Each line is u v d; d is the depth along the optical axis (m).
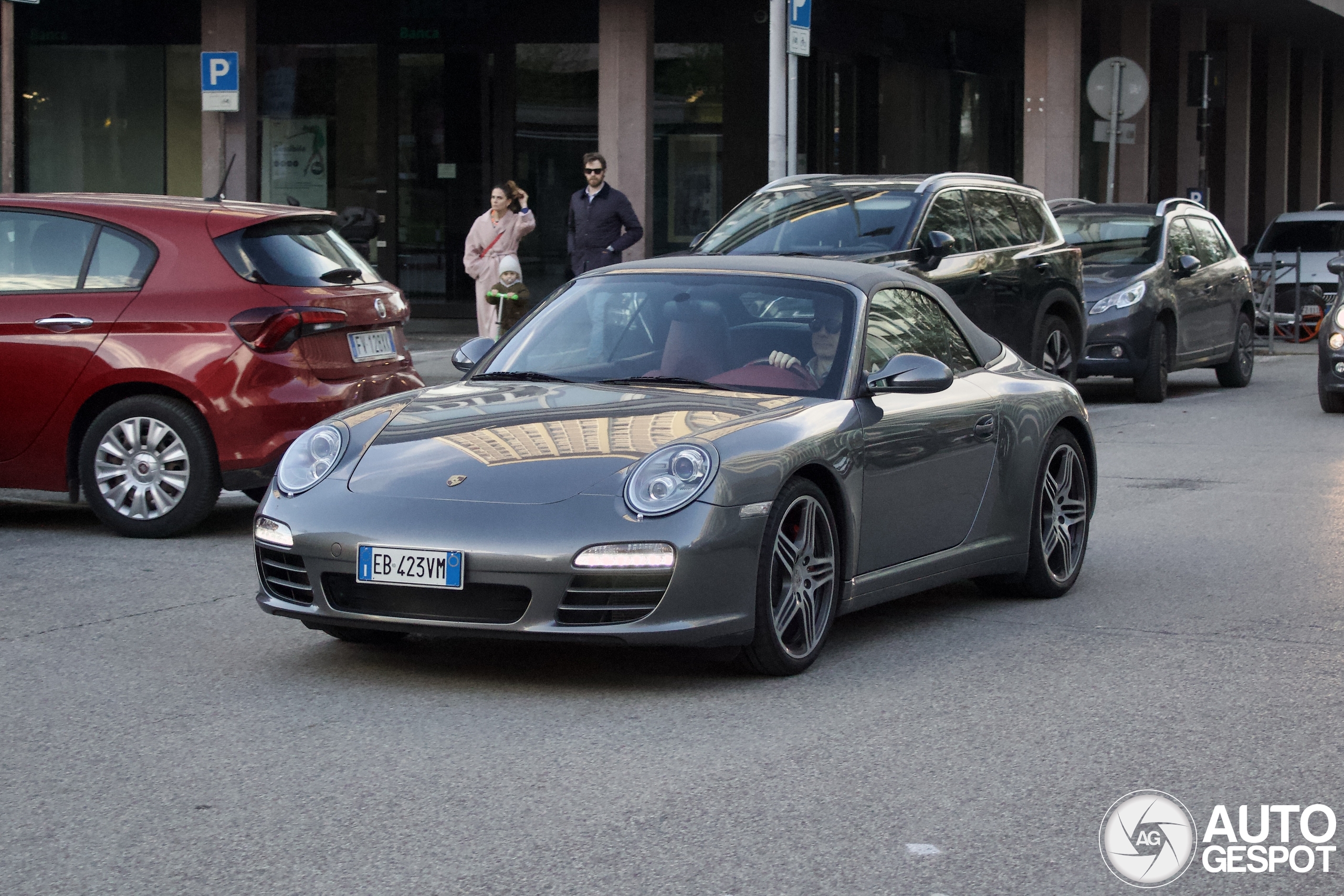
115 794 4.34
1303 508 9.66
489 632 5.21
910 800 4.32
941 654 6.05
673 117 23.78
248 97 21.33
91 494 8.41
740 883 3.70
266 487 9.19
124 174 24.94
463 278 24.12
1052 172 23.20
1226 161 34.78
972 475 6.62
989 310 12.28
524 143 23.92
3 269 8.48
